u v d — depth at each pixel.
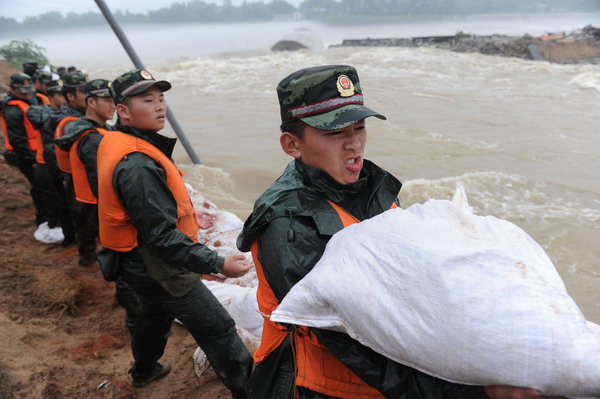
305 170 1.46
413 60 25.38
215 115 13.76
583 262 5.55
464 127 11.85
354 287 1.21
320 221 1.38
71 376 2.99
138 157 2.38
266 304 1.57
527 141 10.62
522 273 1.11
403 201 7.48
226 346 2.63
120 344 3.54
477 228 1.25
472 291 1.09
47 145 4.76
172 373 3.14
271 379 1.64
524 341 1.01
